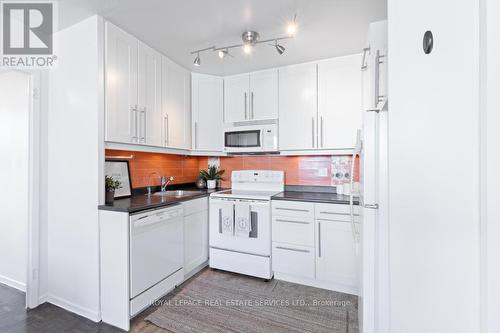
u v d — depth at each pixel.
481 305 0.53
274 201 2.50
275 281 2.49
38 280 2.00
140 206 1.84
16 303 2.03
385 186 1.13
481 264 0.52
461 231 0.57
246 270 2.54
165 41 2.19
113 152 2.39
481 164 0.52
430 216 0.65
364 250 1.21
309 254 2.36
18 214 2.20
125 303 1.72
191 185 3.51
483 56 0.50
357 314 1.94
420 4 0.66
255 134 2.85
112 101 1.88
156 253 2.00
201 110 2.94
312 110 2.62
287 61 2.63
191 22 1.89
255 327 1.78
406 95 0.70
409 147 0.70
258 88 2.86
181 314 1.92
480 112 0.52
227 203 2.62
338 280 2.26
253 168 3.28
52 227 2.03
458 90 0.57
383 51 1.59
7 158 2.25
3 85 2.23
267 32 2.03
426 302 0.67
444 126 0.60
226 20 1.86
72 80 1.90
